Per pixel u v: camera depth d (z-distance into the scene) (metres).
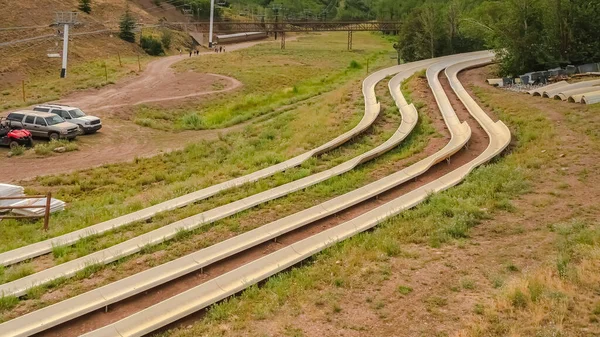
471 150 22.83
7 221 18.39
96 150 30.97
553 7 36.41
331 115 32.72
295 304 11.18
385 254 13.26
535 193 16.69
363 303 11.03
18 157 28.83
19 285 12.90
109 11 104.25
